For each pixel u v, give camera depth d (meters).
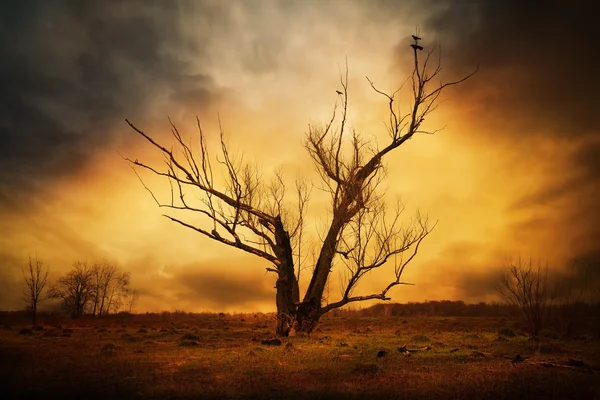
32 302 45.06
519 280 30.06
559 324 30.14
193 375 14.84
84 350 21.91
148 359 18.70
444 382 13.51
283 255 29.08
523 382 13.38
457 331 33.81
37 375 15.09
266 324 43.75
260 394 12.10
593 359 18.53
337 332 33.53
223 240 29.64
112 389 12.88
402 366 16.44
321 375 14.66
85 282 58.59
